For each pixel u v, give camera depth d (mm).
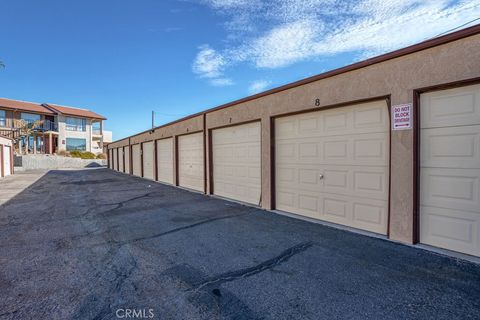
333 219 5617
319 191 5879
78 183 14727
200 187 10828
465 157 3756
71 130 34125
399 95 4316
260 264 3617
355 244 4332
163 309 2562
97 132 38844
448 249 3941
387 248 4117
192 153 11430
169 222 6000
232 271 3408
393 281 3061
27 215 6922
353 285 2984
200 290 2924
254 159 7812
